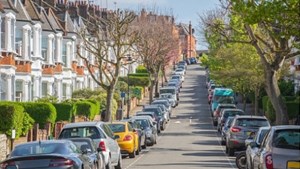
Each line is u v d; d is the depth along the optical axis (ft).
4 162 67.97
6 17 165.07
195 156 134.92
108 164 97.19
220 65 245.65
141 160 127.54
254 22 80.89
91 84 276.21
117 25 202.28
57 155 67.67
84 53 260.21
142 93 345.31
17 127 125.39
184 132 216.54
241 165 104.27
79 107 199.52
